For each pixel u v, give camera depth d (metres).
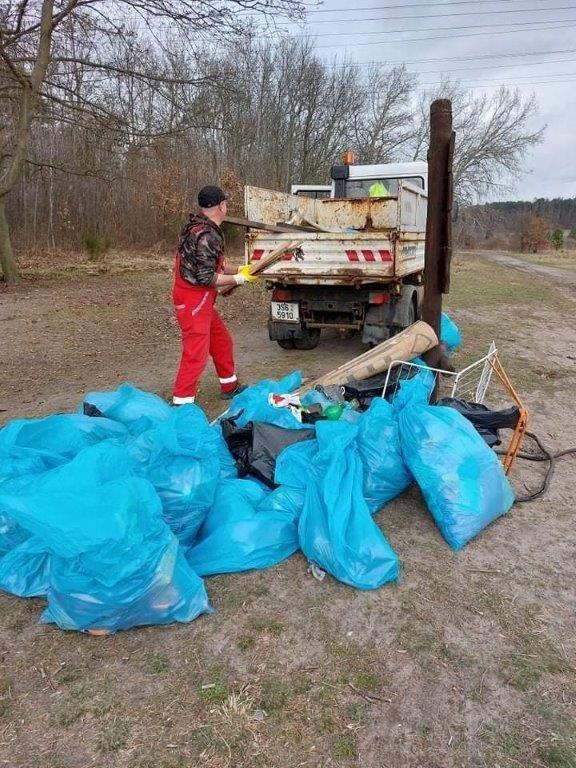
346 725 2.17
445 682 2.36
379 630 2.64
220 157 27.48
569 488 3.96
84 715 2.22
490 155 45.44
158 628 2.66
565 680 2.37
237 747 2.09
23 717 2.22
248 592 2.89
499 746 2.09
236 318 10.90
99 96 17.53
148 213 24.44
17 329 9.30
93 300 12.19
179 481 3.02
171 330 9.52
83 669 2.44
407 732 2.14
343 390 4.65
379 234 6.46
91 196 23.41
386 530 3.43
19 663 2.47
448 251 5.00
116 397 4.16
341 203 7.62
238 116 26.52
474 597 2.87
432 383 4.61
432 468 3.31
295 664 2.46
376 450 3.49
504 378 4.48
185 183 24.69
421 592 2.89
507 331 9.52
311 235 6.73
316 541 2.97
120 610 2.54
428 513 3.62
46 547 2.79
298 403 4.30
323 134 34.41
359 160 39.53
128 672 2.42
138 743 2.11
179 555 2.75
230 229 24.08
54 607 2.61
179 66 17.30
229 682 2.37
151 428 3.52
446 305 12.41
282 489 3.31
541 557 3.20
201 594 2.75
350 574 2.88
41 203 22.45
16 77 12.84
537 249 51.03
